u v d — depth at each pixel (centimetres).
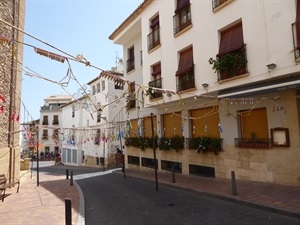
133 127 2028
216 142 1177
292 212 625
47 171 2656
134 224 631
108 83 2538
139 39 1992
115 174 1803
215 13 1132
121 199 927
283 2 848
